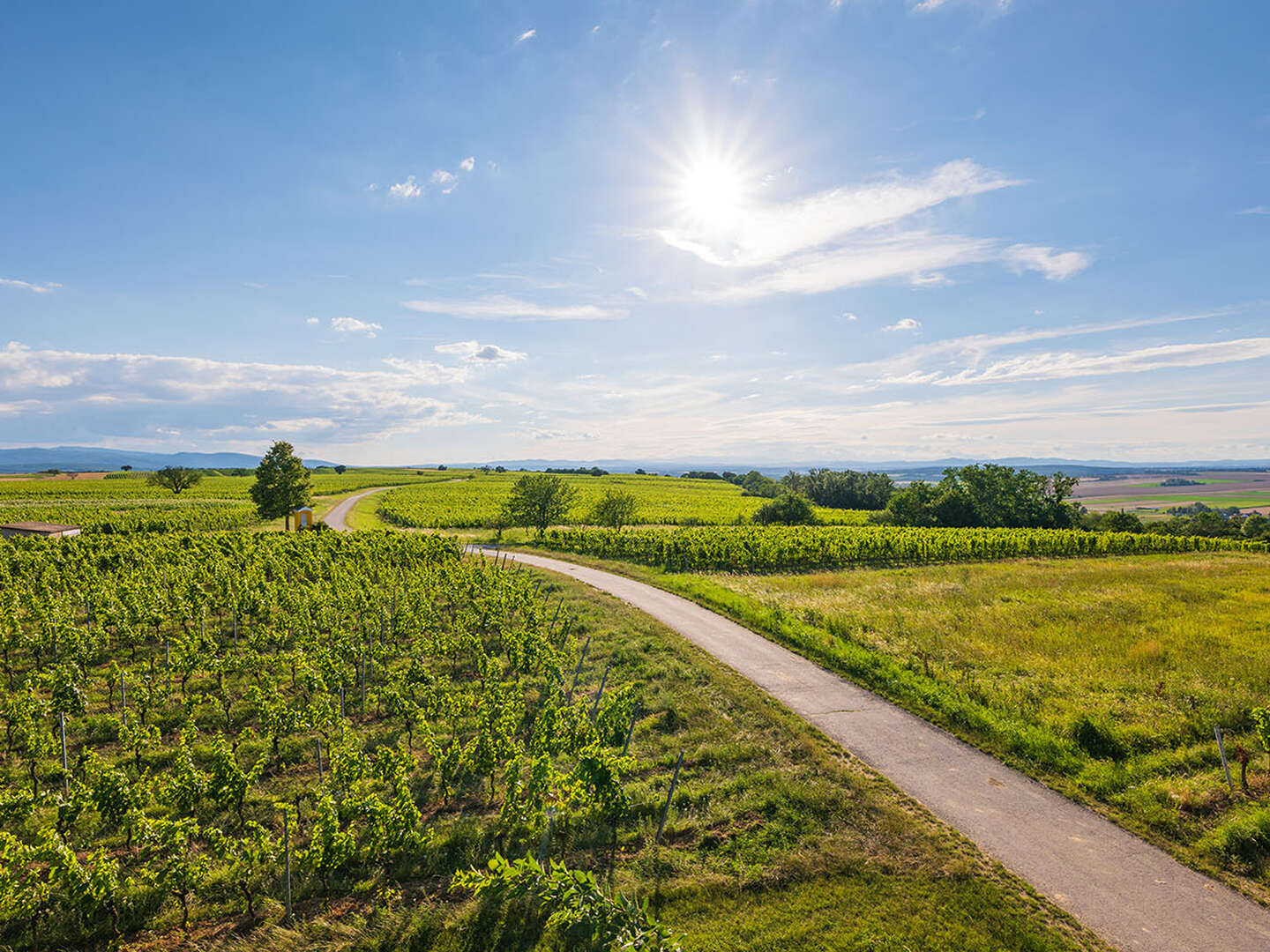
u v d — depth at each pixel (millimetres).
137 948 8969
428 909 9508
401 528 70688
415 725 16656
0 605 23531
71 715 16281
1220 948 9008
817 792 12664
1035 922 9406
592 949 8672
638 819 11953
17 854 8711
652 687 18812
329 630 25109
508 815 11344
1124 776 13594
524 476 56250
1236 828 11289
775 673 19969
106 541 42188
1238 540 69625
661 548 46250
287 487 64875
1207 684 19094
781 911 9562
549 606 29188
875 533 56281
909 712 17250
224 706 17328
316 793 11984
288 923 9398
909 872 10469
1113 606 29844
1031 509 78188
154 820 11047
